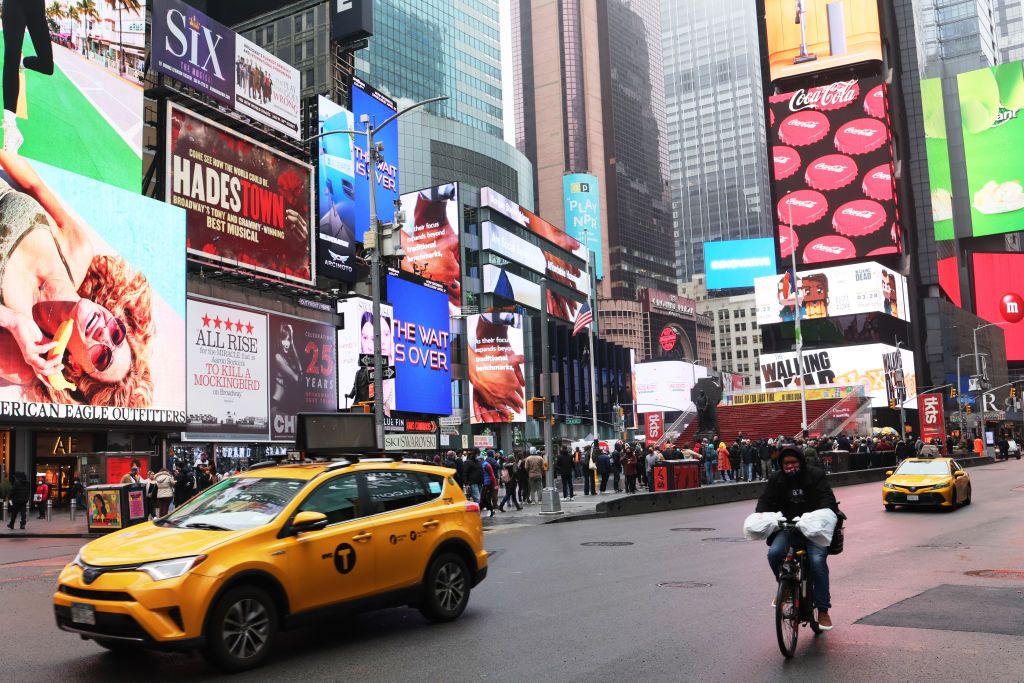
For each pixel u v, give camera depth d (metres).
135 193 40.84
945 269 141.62
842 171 110.94
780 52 115.62
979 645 7.72
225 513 8.11
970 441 87.75
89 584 7.07
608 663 7.33
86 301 37.62
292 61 74.19
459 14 143.50
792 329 108.56
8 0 36.69
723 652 7.64
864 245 108.81
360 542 8.38
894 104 118.56
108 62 42.50
